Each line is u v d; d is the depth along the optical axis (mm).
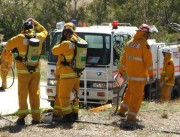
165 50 19844
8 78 27094
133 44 13008
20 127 12789
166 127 13258
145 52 12867
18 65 12828
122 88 17344
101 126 13094
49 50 17312
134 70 13031
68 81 13094
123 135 12133
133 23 63062
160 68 20484
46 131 12383
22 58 12719
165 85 20078
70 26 13297
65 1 63875
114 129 12672
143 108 16234
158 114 15117
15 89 22969
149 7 63188
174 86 22422
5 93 21453
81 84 17203
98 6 64375
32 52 12695
